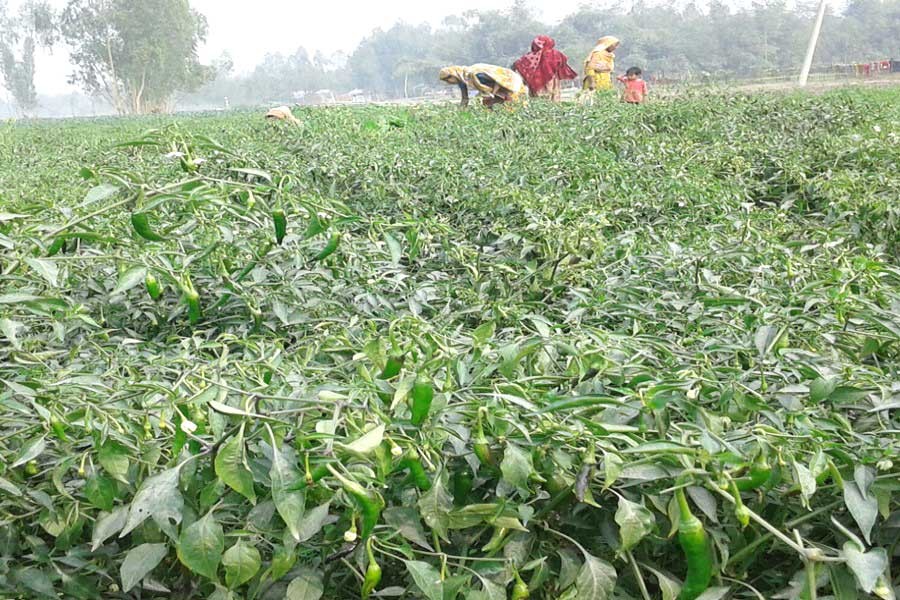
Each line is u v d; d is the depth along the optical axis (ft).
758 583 7.13
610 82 73.15
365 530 5.78
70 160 41.45
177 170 23.36
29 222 11.71
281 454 5.91
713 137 35.68
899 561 7.14
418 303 12.93
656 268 14.88
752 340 9.61
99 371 10.09
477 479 6.98
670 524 6.64
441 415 6.72
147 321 13.34
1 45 317.63
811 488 6.15
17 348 8.81
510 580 6.41
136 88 268.21
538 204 20.21
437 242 17.08
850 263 14.64
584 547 7.00
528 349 7.59
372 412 6.75
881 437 7.36
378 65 481.87
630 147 34.68
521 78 68.03
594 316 12.25
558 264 15.53
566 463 6.42
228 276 12.16
